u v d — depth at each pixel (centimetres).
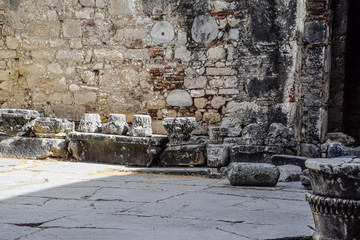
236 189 683
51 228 454
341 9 1141
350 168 373
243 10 996
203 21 1027
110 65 1094
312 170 401
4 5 1146
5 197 600
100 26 1098
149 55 1067
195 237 427
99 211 529
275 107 973
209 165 863
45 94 1135
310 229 459
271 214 523
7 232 438
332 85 1159
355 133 1396
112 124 938
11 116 979
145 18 1067
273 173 706
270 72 977
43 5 1130
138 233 438
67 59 1120
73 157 963
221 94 1016
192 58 1038
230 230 453
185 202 585
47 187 675
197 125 1035
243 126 999
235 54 1005
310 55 1011
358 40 1403
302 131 1018
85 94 1111
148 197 614
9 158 966
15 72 1152
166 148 892
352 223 380
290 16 962
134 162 906
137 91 1078
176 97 1049
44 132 973
